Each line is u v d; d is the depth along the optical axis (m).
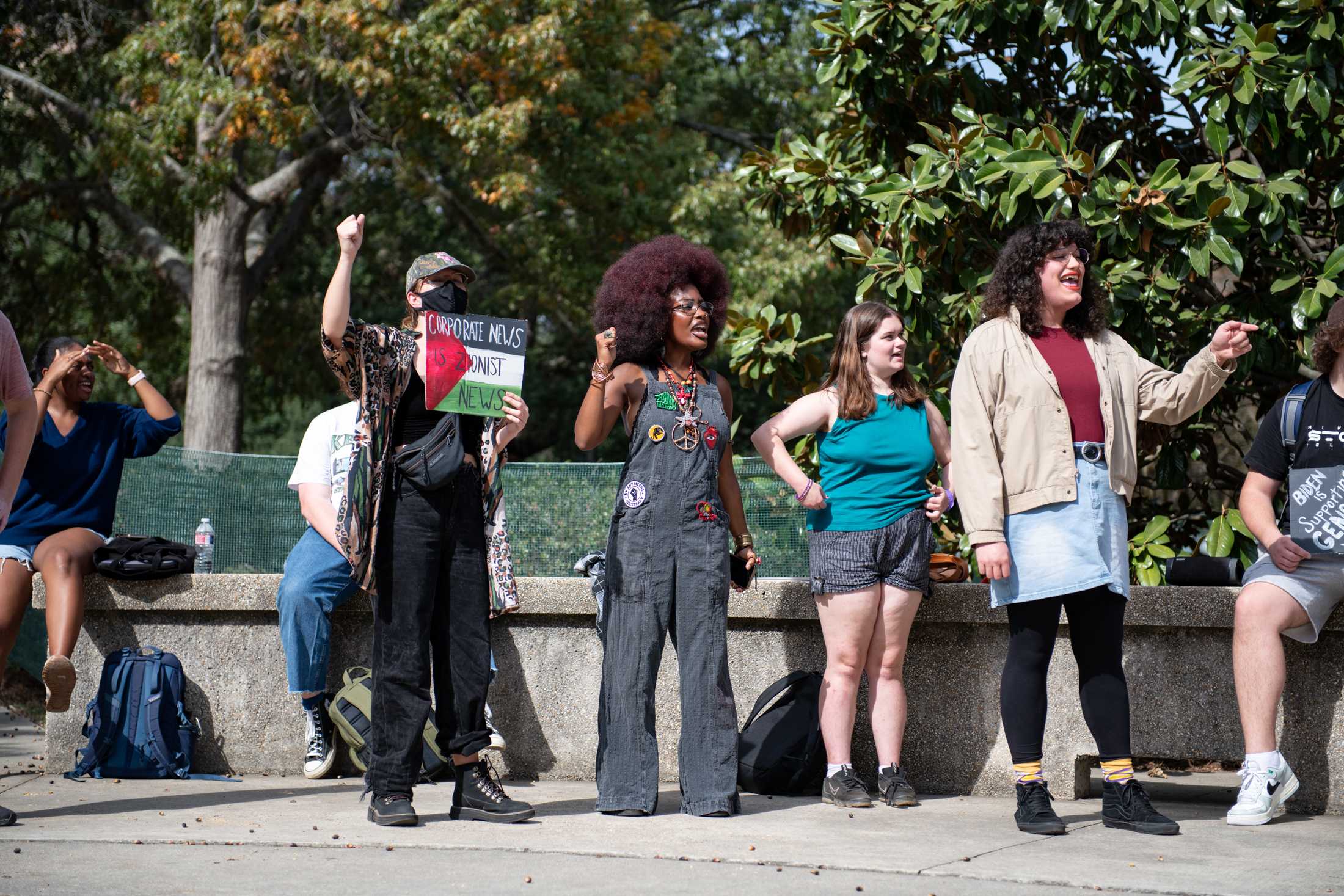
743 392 20.78
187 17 14.82
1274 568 4.43
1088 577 4.01
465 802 4.27
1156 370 4.34
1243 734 4.74
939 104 6.63
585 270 18.72
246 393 22.98
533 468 6.81
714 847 3.81
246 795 4.85
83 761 5.27
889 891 3.23
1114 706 4.17
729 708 4.45
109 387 22.08
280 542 7.30
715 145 22.61
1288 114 5.68
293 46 14.82
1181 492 7.02
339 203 21.81
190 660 5.54
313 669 5.31
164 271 18.28
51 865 3.52
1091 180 5.68
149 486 6.93
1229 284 6.89
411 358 4.09
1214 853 3.75
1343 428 4.31
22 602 5.27
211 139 15.77
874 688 4.73
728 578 4.48
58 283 19.47
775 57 22.02
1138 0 5.70
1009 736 4.17
